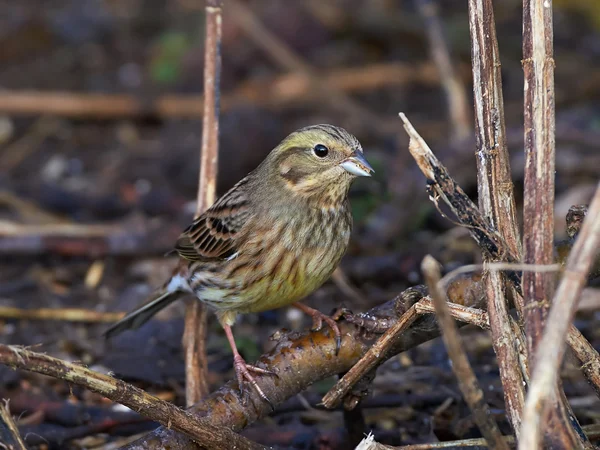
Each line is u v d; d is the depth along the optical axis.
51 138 17.67
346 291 12.37
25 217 14.90
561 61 18.69
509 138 14.95
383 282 12.62
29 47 20.17
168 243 13.65
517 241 7.04
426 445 7.55
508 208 7.04
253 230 9.21
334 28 19.95
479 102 7.07
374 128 17.09
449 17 19.92
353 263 12.69
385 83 18.78
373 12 19.98
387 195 14.06
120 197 15.24
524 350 6.68
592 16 19.78
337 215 9.28
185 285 9.87
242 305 9.52
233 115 15.80
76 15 20.94
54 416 9.53
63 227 13.97
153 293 10.29
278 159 9.34
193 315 9.87
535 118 6.39
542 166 6.32
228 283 9.37
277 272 9.20
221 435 7.07
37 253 13.58
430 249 13.06
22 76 19.20
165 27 20.66
